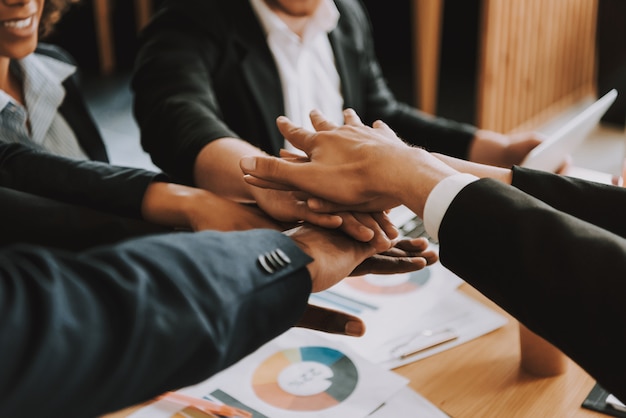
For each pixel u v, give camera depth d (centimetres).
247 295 56
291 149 166
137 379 48
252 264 58
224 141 114
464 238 64
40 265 49
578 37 364
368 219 80
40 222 89
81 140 146
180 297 51
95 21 461
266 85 158
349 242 78
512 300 60
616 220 75
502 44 308
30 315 46
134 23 473
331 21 163
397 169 73
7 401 43
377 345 99
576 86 379
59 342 45
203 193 93
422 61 357
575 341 56
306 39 164
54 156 100
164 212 93
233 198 108
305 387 89
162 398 86
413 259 86
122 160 322
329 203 79
